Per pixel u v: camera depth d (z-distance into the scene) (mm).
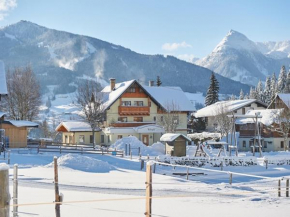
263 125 74875
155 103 78375
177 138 49000
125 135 73375
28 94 76062
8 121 56969
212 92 115688
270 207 17172
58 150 55656
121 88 77375
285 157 48531
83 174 31188
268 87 140500
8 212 7680
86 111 72000
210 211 16031
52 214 14898
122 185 25484
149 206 11250
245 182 32000
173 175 36750
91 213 15328
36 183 25438
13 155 46219
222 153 60281
